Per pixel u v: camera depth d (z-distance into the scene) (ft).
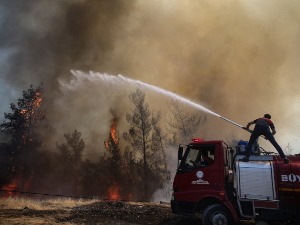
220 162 27.30
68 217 30.45
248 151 26.94
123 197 116.57
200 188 27.48
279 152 26.13
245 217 25.80
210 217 26.21
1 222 26.50
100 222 28.76
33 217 29.68
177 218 31.22
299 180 24.41
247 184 25.93
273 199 24.93
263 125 26.96
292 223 25.11
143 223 29.22
